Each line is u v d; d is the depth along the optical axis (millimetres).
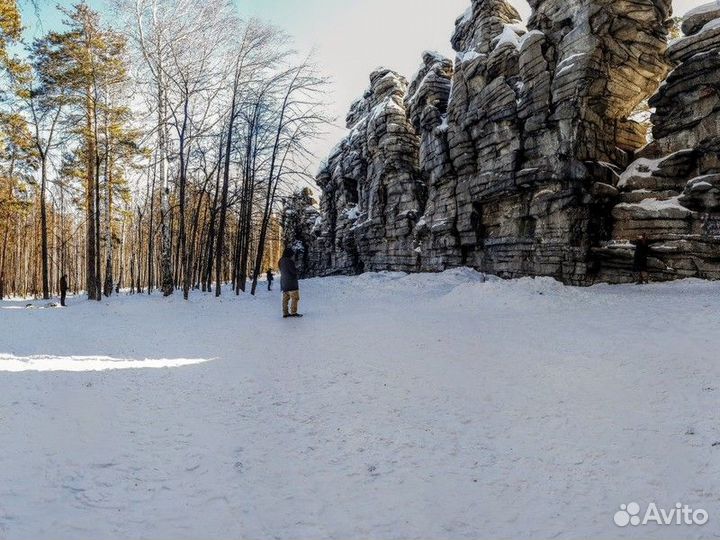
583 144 16953
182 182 19781
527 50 18766
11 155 25375
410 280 22656
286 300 12500
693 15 14617
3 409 4340
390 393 5520
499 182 20672
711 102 14188
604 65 16562
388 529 2814
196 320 12898
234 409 4930
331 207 48562
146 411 4699
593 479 3430
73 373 6070
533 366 6371
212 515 2881
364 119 41062
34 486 2998
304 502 3119
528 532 2809
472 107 22344
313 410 4965
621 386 5293
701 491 3186
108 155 22266
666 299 10555
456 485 3398
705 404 4559
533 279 14133
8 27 17188
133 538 2555
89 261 20953
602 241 16516
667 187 15570
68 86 20312
